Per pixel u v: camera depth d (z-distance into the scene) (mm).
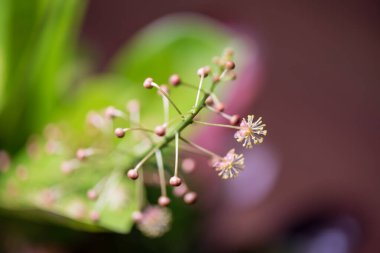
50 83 290
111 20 714
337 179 665
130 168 246
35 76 285
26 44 273
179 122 220
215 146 288
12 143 296
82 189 256
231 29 315
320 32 786
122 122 293
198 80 294
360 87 751
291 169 662
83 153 244
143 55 306
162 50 303
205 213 317
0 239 298
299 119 708
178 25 310
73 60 359
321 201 334
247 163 323
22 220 290
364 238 309
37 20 269
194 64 302
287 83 736
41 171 267
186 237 311
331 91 741
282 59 755
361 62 771
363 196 656
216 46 302
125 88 305
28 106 292
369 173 675
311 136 696
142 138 253
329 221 317
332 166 674
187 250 312
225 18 346
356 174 673
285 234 323
